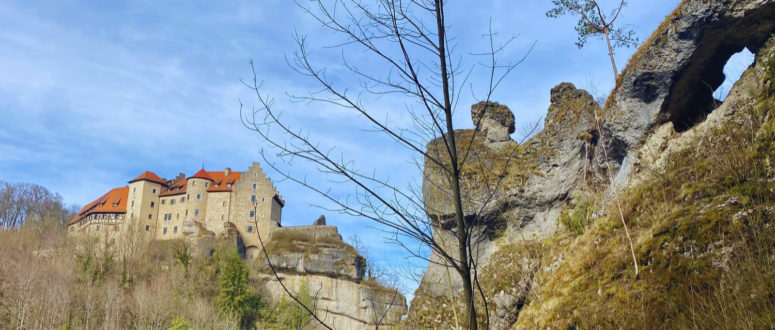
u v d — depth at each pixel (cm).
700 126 1537
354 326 7500
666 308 1084
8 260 7150
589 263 1394
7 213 10794
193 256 8462
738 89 1493
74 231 10225
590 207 1762
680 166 1430
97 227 9738
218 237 9056
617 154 1903
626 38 2300
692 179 1334
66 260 7906
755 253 998
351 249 8306
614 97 1892
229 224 9244
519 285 1852
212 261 8188
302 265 8112
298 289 7850
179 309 5994
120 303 6112
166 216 9862
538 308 1487
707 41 1669
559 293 1418
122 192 10425
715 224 1127
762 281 858
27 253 8219
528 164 2158
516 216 2062
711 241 1108
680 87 1742
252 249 9319
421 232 547
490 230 2091
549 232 1995
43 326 5228
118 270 7712
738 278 934
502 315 1828
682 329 989
